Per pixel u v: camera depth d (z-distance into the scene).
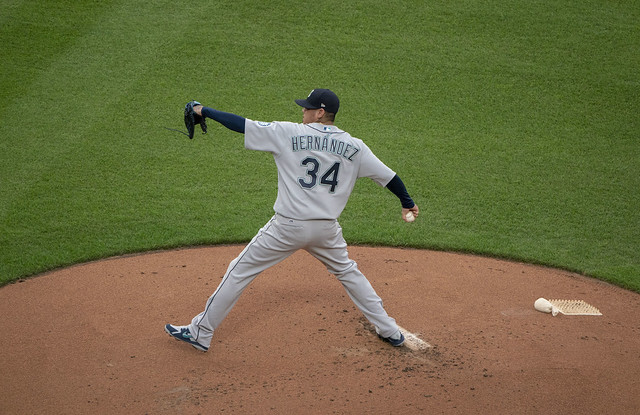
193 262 24.30
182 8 45.94
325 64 41.59
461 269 24.52
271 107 37.34
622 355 18.58
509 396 16.33
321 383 16.75
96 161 32.09
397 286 22.78
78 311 20.36
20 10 44.12
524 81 41.53
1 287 21.92
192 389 16.41
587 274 24.61
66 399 15.88
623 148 35.97
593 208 30.33
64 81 38.28
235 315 20.30
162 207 28.69
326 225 16.62
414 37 44.75
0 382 16.47
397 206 30.05
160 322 19.83
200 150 33.84
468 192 31.27
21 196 28.73
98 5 45.50
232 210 28.75
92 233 26.17
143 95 37.69
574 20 47.47
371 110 38.00
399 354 18.28
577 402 16.16
